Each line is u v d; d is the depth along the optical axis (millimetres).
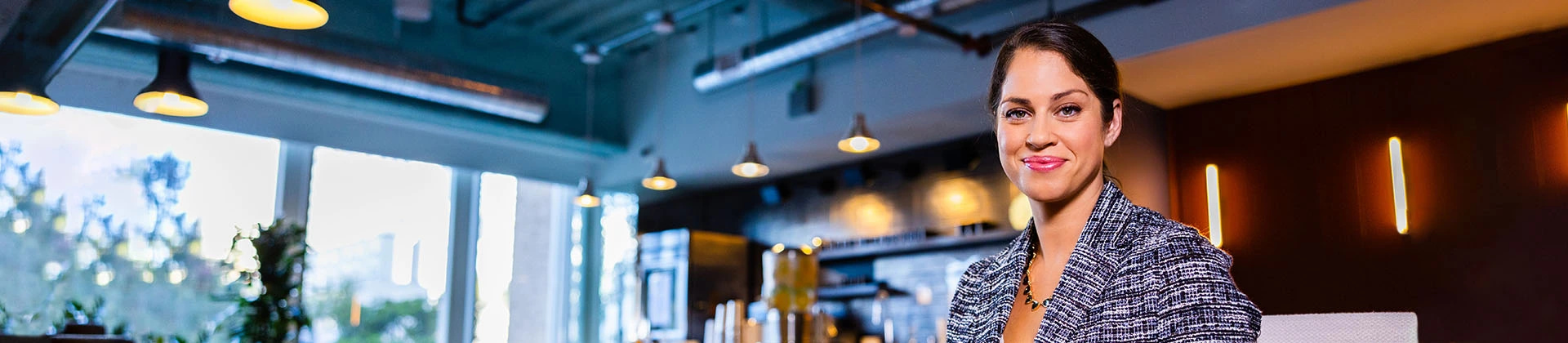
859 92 6598
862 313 7547
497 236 8781
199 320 7172
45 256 6672
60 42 4816
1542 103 4828
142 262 7023
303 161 7750
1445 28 4785
